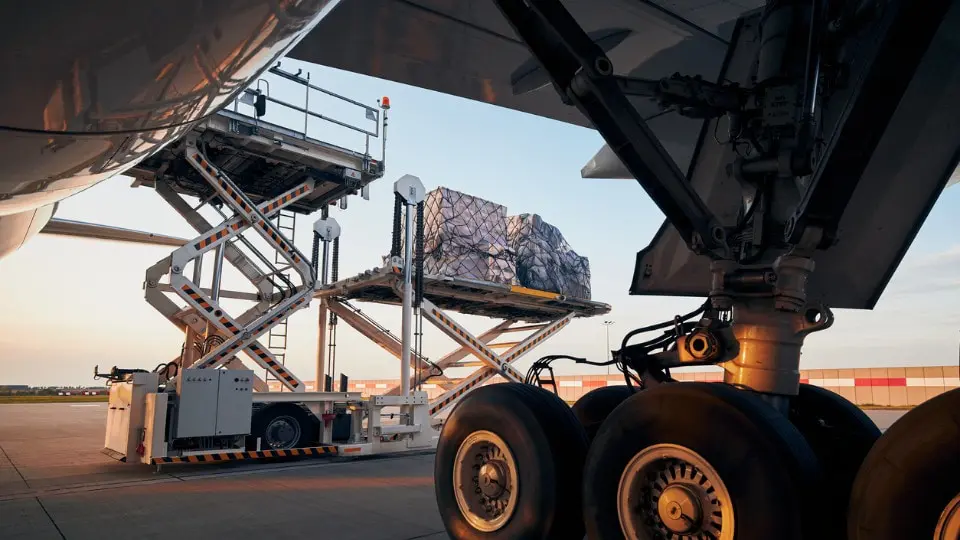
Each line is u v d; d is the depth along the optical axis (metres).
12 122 1.48
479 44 3.93
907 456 1.61
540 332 10.63
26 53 1.27
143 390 6.89
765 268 2.49
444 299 10.50
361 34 3.81
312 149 9.19
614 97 2.45
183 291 8.11
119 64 1.41
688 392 2.10
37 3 1.17
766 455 1.88
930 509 1.55
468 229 10.52
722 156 3.34
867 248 3.12
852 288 3.25
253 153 9.04
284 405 7.61
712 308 2.64
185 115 1.79
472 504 2.86
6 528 3.97
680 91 2.62
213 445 6.90
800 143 2.44
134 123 1.67
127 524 4.07
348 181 9.87
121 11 1.26
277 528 3.94
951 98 2.65
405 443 8.02
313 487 5.44
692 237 2.68
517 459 2.65
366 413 8.10
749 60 3.21
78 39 1.28
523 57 4.09
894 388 25.92
